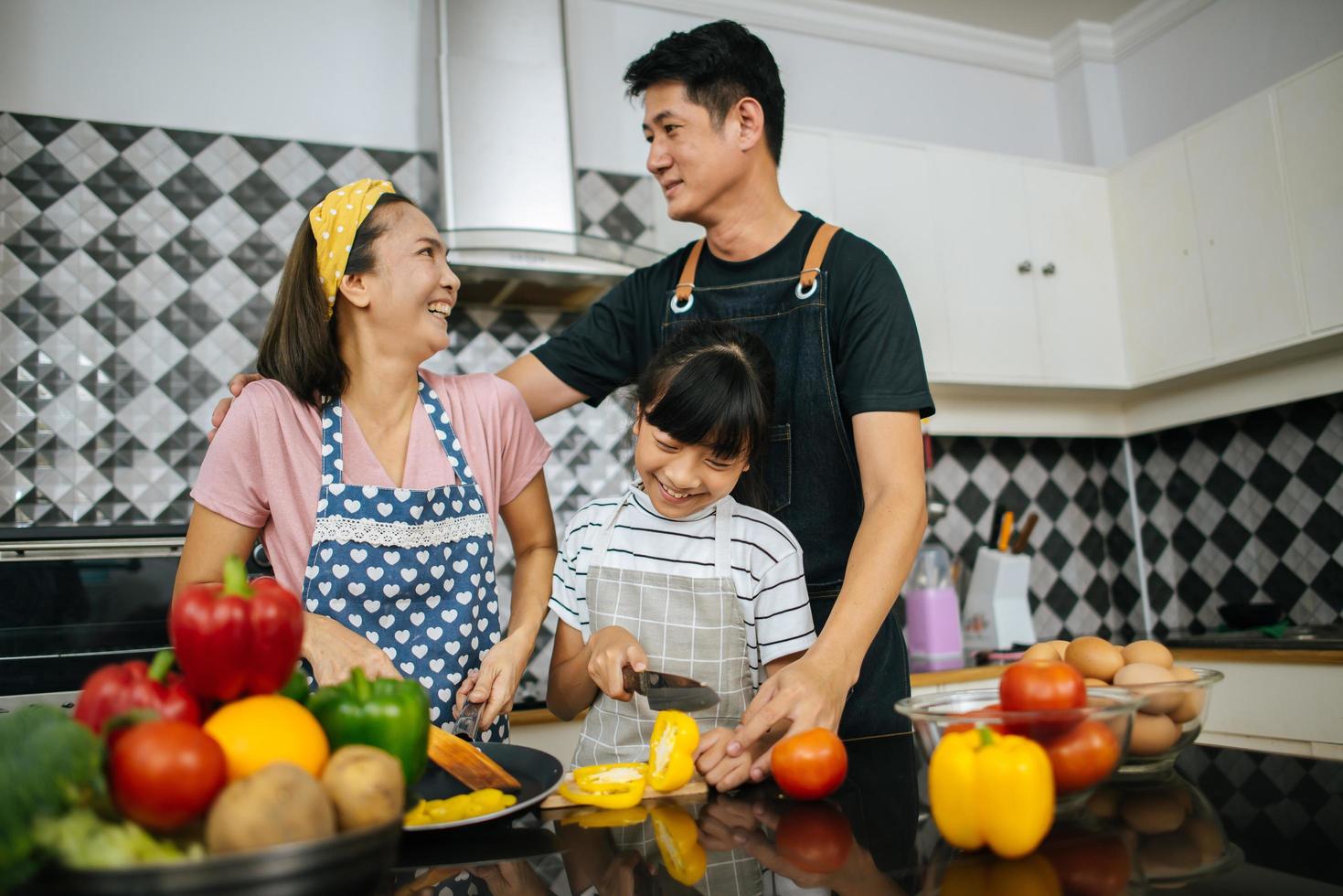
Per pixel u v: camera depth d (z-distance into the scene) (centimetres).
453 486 116
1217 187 261
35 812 43
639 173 276
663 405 105
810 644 115
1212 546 292
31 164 224
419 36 258
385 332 112
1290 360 257
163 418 226
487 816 68
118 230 228
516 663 111
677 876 59
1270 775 79
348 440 113
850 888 56
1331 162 233
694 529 122
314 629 98
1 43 225
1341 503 258
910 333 124
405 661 111
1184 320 270
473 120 232
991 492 301
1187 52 301
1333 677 209
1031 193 284
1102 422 305
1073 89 325
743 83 127
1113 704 67
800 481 130
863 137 264
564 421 258
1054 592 304
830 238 132
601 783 82
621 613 122
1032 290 278
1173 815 68
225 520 107
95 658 186
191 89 238
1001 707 70
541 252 223
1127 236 288
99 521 218
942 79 319
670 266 147
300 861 45
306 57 248
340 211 110
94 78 231
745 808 77
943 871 58
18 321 219
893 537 107
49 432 218
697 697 90
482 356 251
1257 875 54
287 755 52
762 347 117
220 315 232
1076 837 64
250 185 239
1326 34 264
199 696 56
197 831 48
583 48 275
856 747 108
